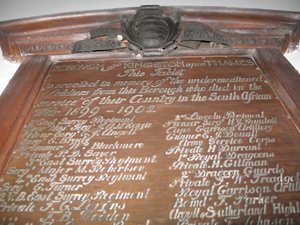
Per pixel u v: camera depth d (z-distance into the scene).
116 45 0.97
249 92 0.83
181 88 0.84
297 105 0.78
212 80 0.86
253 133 0.72
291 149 0.68
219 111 0.77
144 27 0.98
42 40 1.02
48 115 0.78
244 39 1.00
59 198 0.61
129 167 0.66
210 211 0.58
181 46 0.98
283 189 0.61
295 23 1.03
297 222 0.56
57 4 1.11
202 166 0.65
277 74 0.88
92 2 1.11
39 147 0.71
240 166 0.65
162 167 0.65
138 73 0.90
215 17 1.04
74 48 0.98
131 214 0.58
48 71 0.93
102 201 0.60
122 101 0.81
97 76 0.90
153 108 0.79
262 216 0.57
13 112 0.79
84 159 0.68
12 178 0.65
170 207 0.59
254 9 1.02
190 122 0.75
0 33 1.01
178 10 1.04
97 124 0.75
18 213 0.59
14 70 1.04
